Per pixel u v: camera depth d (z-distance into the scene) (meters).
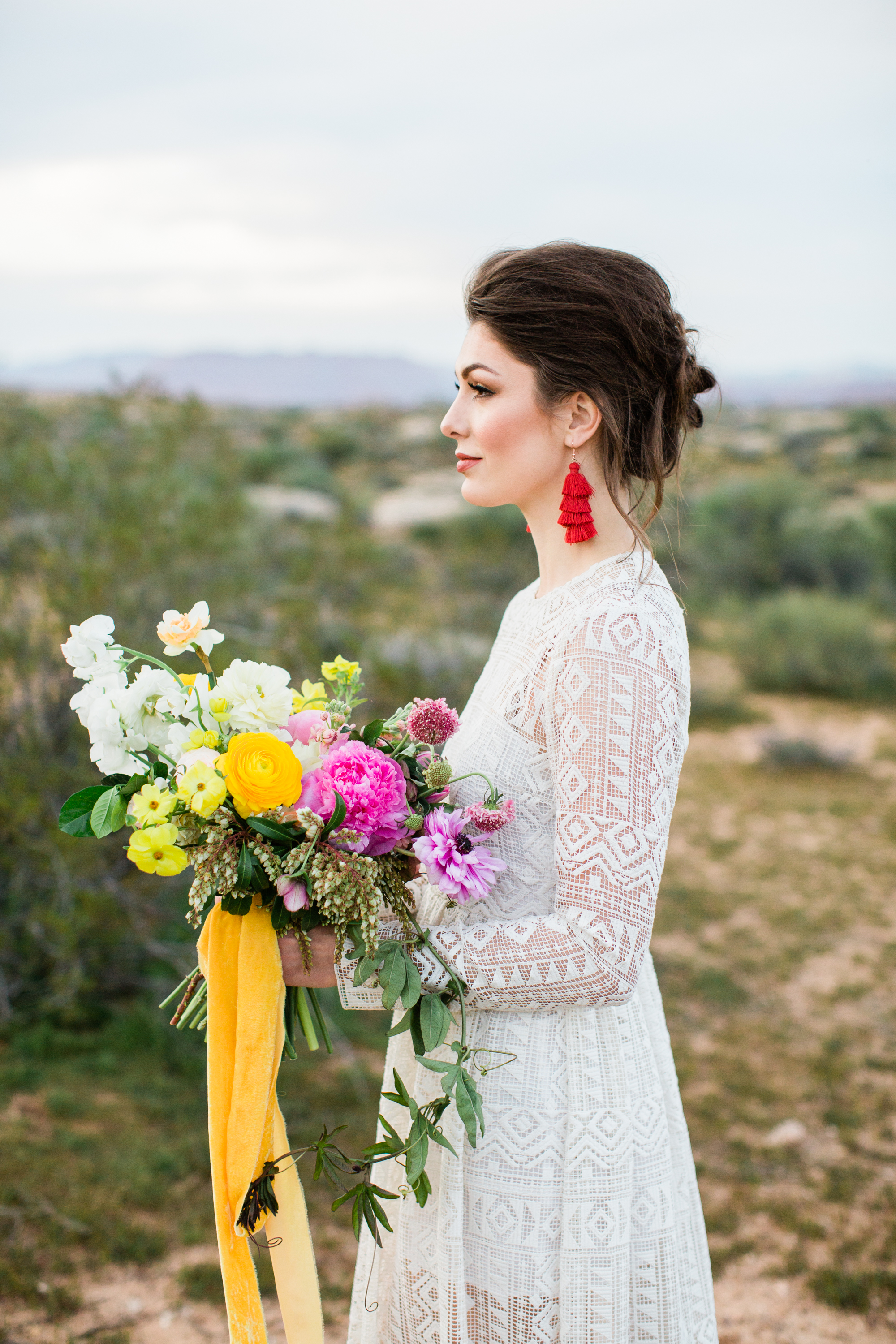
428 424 47.97
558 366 1.34
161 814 1.18
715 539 16.08
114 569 4.65
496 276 1.38
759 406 68.31
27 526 4.77
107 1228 3.22
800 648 12.08
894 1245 3.37
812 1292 3.16
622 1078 1.38
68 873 4.22
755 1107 4.22
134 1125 3.79
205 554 5.16
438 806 1.35
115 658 1.32
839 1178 3.74
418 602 10.16
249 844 1.21
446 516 20.48
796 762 9.30
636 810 1.20
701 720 10.91
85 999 4.61
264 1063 1.28
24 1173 3.42
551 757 1.35
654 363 1.37
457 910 1.41
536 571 10.48
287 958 1.34
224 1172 1.28
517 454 1.39
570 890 1.22
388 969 1.21
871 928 6.06
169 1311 2.93
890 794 8.59
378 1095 4.14
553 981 1.22
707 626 14.51
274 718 1.29
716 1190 3.69
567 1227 1.34
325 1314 2.99
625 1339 1.37
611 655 1.24
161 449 5.26
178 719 1.28
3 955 4.39
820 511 17.14
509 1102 1.36
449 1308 1.34
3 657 4.29
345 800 1.22
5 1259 3.05
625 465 1.38
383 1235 1.51
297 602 5.57
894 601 15.46
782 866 7.02
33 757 4.18
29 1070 4.08
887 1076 4.48
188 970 4.57
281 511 17.33
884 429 46.12
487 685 1.46
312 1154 3.74
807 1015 5.04
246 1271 1.29
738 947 5.79
